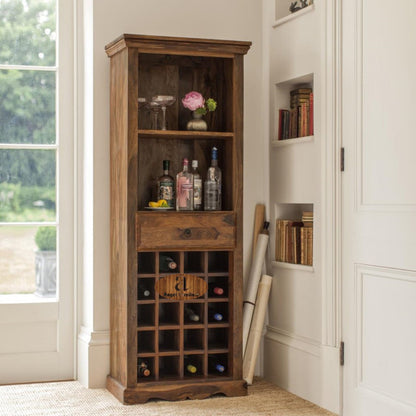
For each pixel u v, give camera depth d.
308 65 3.96
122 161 3.87
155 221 3.80
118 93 3.95
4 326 4.24
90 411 3.66
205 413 3.64
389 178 3.32
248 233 4.41
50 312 4.30
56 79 4.35
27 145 4.30
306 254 3.99
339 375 3.67
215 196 3.98
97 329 4.14
